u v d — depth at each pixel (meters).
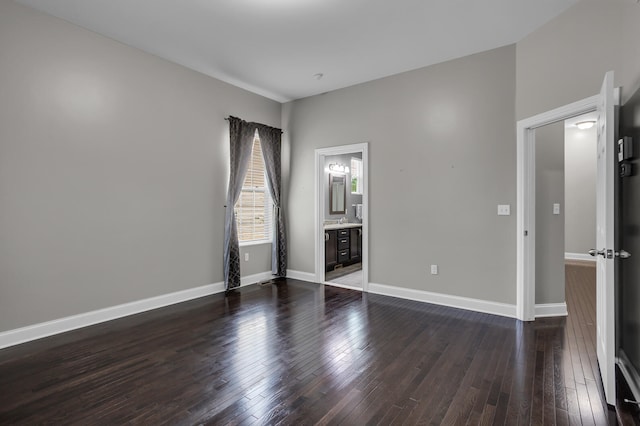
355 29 3.27
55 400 2.07
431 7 2.90
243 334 3.12
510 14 3.00
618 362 2.46
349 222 7.42
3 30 2.79
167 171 3.99
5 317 2.84
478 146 3.76
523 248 3.45
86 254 3.32
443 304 4.02
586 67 2.74
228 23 3.17
